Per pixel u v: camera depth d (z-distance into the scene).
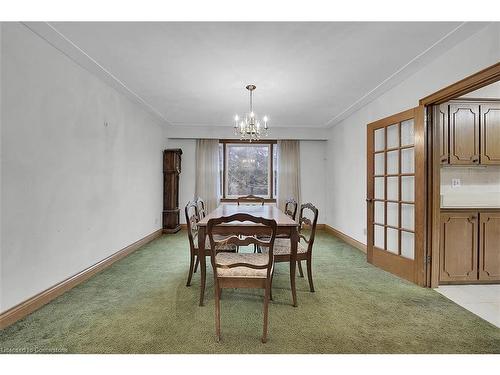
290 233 2.25
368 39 2.14
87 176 2.81
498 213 2.68
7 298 1.89
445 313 2.09
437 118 2.58
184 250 3.94
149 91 3.39
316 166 5.77
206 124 5.24
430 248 2.60
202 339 1.74
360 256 3.67
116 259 3.39
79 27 2.00
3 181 1.86
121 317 2.01
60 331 1.82
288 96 3.54
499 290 2.53
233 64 2.60
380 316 2.04
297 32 2.05
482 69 1.97
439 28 1.98
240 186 5.88
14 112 1.93
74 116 2.59
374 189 3.33
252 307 2.18
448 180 2.97
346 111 4.21
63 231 2.45
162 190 5.16
